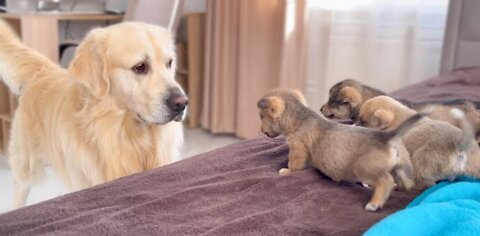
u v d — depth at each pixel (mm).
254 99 3549
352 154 956
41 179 1948
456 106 1313
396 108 1123
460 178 991
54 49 2947
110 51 1504
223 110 3715
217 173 1129
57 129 1606
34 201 2348
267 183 1016
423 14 2971
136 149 1574
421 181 984
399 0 3006
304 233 813
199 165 1173
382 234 729
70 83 1629
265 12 3369
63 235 799
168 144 1653
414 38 2992
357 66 3229
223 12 3533
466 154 979
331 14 3221
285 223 846
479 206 818
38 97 1782
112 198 971
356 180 1004
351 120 1380
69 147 1557
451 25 2842
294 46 3270
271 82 3479
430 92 2068
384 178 921
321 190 982
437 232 752
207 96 3748
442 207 787
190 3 3986
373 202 907
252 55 3475
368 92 1407
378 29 3098
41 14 2936
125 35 1524
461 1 2805
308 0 3225
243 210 910
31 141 1829
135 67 1507
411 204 897
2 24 1988
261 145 1337
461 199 850
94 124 1509
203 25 3742
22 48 1948
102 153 1509
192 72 3791
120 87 1509
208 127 3816
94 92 1484
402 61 3082
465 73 2510
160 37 1590
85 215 878
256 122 3574
